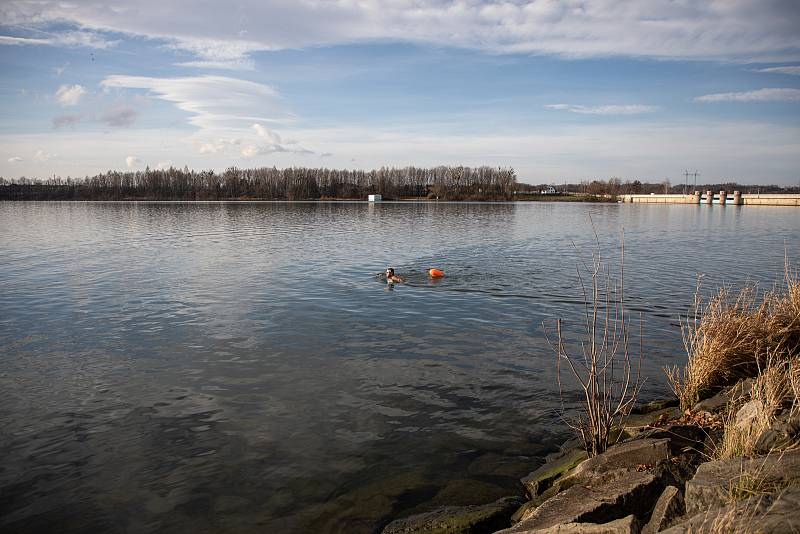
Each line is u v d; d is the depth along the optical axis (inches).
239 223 2250.2
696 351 404.5
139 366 462.6
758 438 263.6
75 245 1389.0
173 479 291.1
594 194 7012.8
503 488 283.0
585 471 269.7
